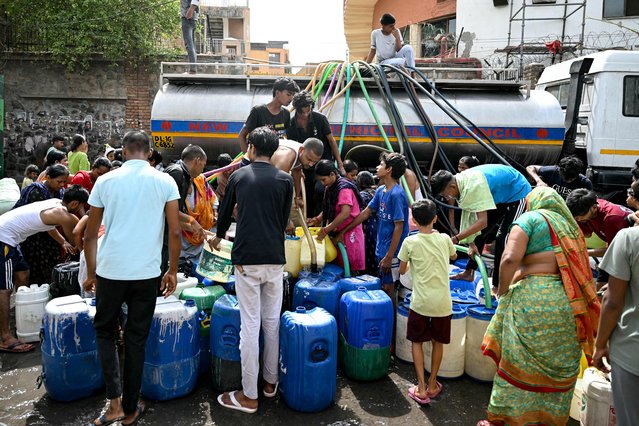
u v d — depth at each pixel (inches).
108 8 480.7
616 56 280.1
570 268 110.8
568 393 112.2
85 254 124.8
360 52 751.7
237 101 247.0
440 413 130.3
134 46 483.5
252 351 125.1
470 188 150.9
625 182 279.7
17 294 166.2
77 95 485.7
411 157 222.8
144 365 131.3
